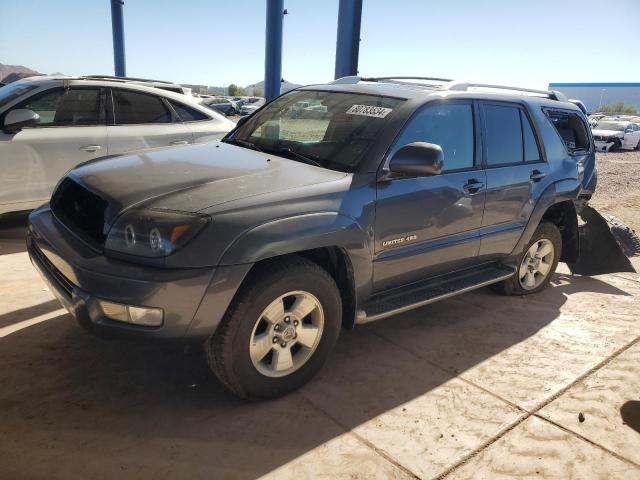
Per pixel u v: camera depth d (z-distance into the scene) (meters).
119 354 3.37
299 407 2.99
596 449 2.83
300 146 3.60
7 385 2.97
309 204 2.90
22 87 5.77
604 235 5.66
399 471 2.56
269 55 11.31
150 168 3.17
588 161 5.89
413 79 4.53
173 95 6.73
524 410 3.13
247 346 2.78
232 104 38.66
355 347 3.75
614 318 4.62
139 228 2.56
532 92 5.20
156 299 2.48
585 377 3.56
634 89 82.25
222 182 2.91
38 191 5.70
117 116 6.22
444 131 3.73
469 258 4.06
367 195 3.16
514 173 4.23
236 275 2.60
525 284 4.93
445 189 3.63
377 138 3.33
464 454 2.72
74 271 2.63
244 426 2.79
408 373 3.45
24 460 2.43
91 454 2.50
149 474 2.41
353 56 10.33
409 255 3.49
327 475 2.49
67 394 2.94
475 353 3.79
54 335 3.55
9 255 5.10
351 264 3.13
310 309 3.02
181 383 3.12
